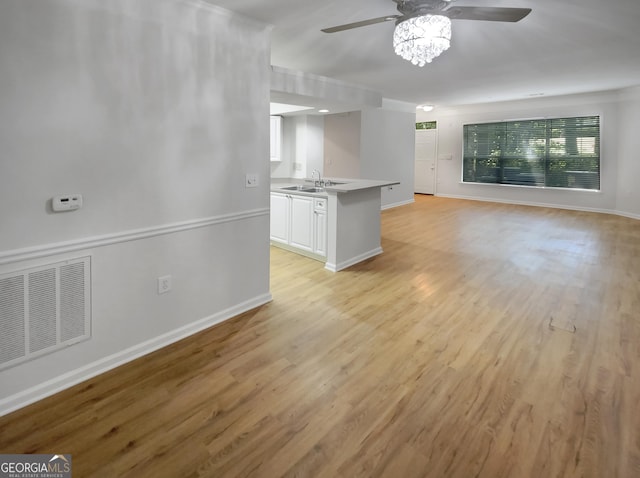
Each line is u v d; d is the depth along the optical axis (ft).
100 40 7.04
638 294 11.82
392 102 26.91
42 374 6.93
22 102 6.22
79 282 7.22
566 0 8.85
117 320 7.89
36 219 6.55
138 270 8.13
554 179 27.61
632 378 7.55
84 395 7.02
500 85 20.48
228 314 10.17
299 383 7.45
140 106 7.74
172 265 8.75
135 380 7.50
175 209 8.63
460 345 8.87
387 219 23.91
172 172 8.46
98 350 7.66
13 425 6.25
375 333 9.44
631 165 23.79
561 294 11.89
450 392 7.17
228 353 8.51
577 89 22.45
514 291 12.16
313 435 6.09
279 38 11.64
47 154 6.57
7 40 5.99
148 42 7.74
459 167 32.58
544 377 7.61
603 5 9.18
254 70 9.95
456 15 7.73
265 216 10.83
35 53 6.28
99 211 7.35
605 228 21.07
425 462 5.56
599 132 25.18
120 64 7.35
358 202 14.97
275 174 21.71
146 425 6.29
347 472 5.39
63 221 6.89
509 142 29.43
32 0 6.18
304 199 15.35
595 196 25.96
